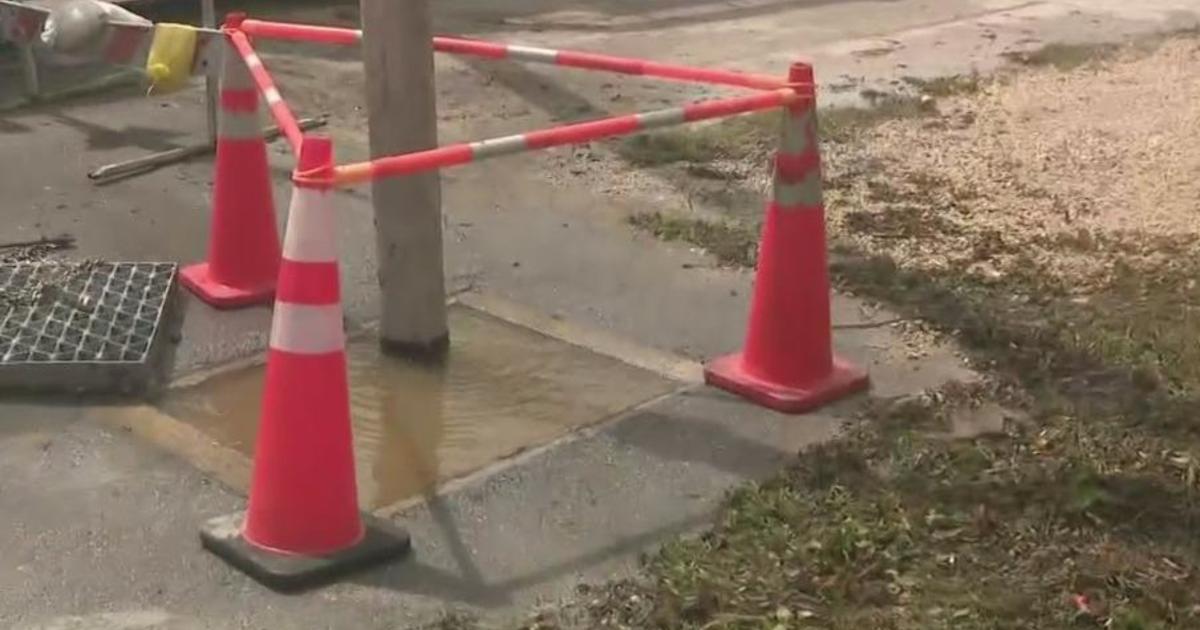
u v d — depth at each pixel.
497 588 3.62
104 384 4.64
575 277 5.79
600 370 4.95
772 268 4.66
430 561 3.74
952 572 3.68
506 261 5.93
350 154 7.28
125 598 3.54
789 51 10.13
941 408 4.63
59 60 8.63
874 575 3.66
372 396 4.71
